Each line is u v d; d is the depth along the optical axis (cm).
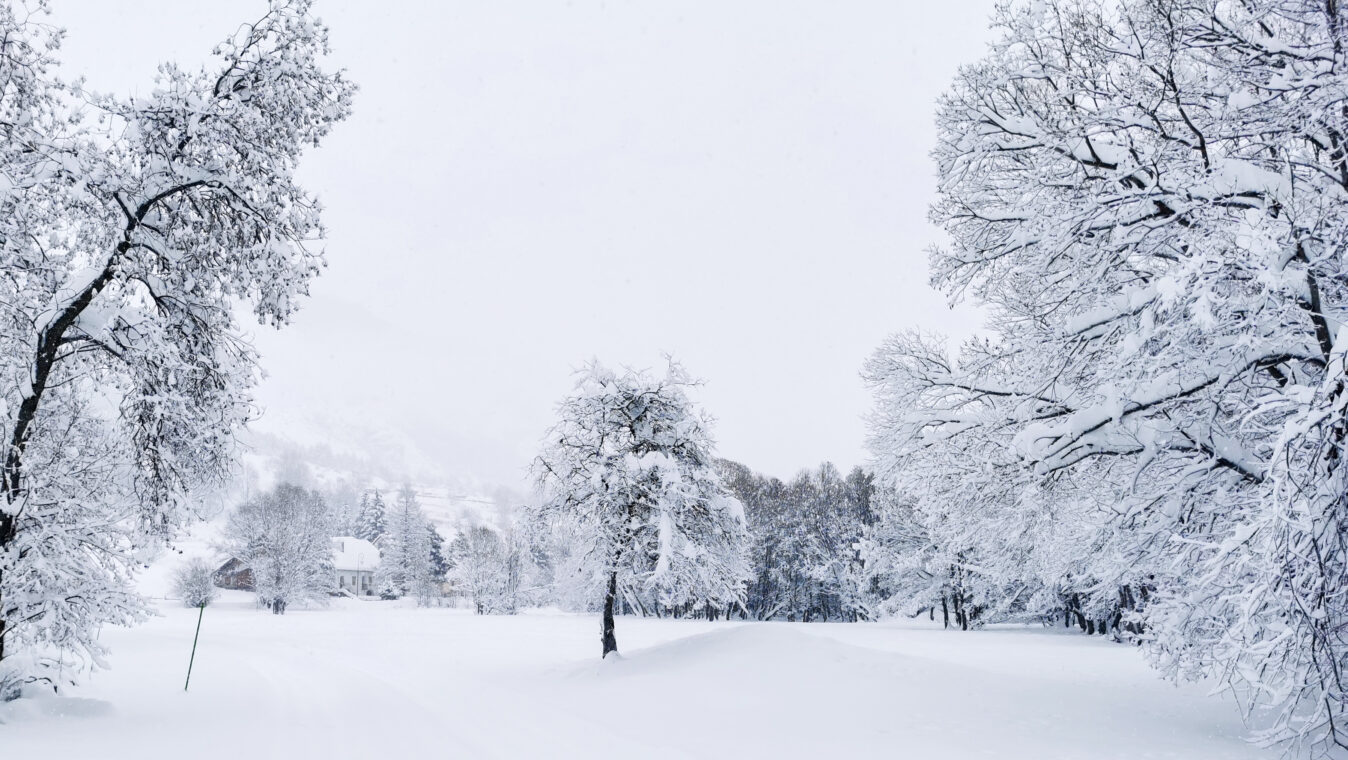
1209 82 1102
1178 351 1047
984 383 1446
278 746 1114
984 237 1459
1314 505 800
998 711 1360
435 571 12012
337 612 7856
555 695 1775
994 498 1373
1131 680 1762
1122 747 1083
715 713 1434
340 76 1341
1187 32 1065
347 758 1045
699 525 2373
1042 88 1377
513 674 2294
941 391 1520
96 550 1277
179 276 1319
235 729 1249
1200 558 1081
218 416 1322
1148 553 1200
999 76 1331
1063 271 1254
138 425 1334
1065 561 1431
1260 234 834
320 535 8975
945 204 1494
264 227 1303
